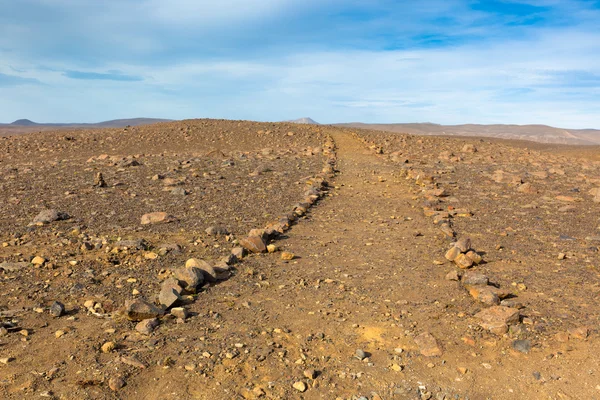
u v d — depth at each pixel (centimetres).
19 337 521
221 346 507
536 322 567
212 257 833
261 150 3038
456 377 459
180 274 676
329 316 594
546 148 5816
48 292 658
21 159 2847
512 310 577
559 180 1944
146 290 670
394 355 498
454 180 1880
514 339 530
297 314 600
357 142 3638
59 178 1766
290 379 449
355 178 1908
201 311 607
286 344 518
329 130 4456
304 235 1021
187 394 422
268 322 574
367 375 460
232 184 1655
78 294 652
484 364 481
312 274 759
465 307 620
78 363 465
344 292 677
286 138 3800
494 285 700
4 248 858
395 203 1400
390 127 15975
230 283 714
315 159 2545
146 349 498
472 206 1365
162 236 962
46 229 1005
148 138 3747
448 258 830
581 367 473
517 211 1295
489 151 3394
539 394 432
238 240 917
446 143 3781
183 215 1168
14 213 1170
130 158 2431
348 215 1233
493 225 1126
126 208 1246
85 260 789
